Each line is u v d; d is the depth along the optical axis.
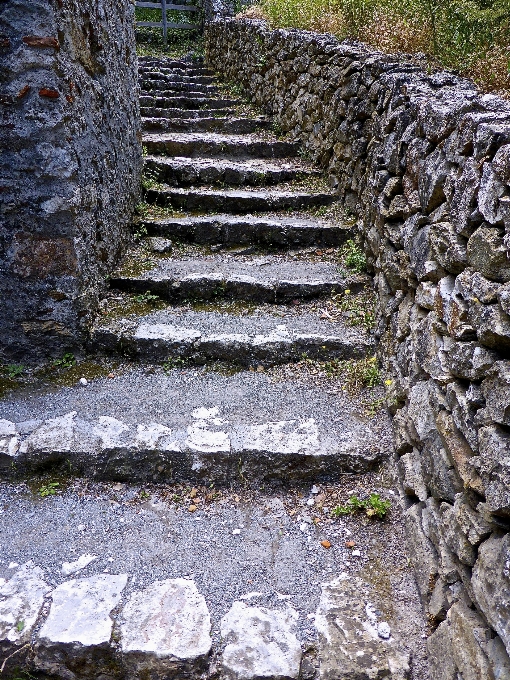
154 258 4.08
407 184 2.74
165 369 3.24
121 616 1.99
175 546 2.32
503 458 1.45
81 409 2.87
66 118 2.90
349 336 3.31
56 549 2.28
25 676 1.96
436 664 1.79
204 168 4.89
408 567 2.22
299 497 2.59
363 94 3.96
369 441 2.66
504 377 1.47
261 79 6.57
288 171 4.96
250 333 3.34
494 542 1.53
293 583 2.17
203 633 1.93
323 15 5.98
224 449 2.59
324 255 4.13
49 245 3.06
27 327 3.21
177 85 7.59
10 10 2.68
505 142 1.67
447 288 2.01
